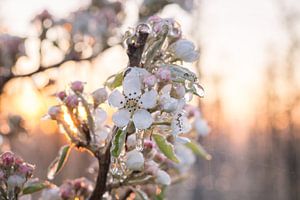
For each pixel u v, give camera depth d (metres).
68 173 1.60
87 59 1.17
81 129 0.59
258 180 5.77
